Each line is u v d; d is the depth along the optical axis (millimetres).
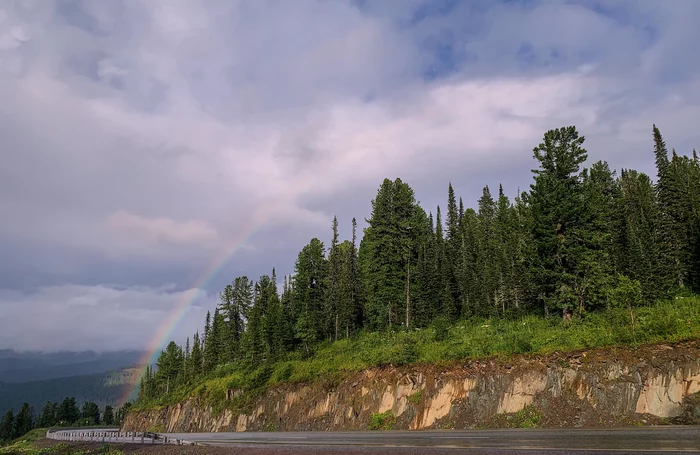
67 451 40062
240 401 58594
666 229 50938
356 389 40250
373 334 60125
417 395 33719
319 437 28859
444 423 30359
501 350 32062
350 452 18516
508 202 68125
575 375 26812
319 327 72688
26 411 171250
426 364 35750
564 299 37781
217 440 34469
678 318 28094
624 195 66062
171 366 123688
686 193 53125
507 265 54625
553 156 40281
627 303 30672
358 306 76438
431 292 60219
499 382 29609
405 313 60750
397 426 33156
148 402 111000
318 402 43906
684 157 71375
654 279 43125
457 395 31359
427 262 63156
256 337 75000
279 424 47656
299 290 78688
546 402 26875
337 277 79438
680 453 12930
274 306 80000
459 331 44656
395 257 60125
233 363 87375
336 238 86688
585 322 34062
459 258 72500
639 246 48094
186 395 82812
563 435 19234
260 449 23281
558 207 38500
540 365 28578
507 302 55812
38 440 61438
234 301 99312
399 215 62125
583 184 40281
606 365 25969
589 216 39000
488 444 17719
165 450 30375
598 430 20688
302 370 53125
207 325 111500
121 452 33844
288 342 71062
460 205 95562
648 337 26641
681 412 22109
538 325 38156
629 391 24312
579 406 25531
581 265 37531
